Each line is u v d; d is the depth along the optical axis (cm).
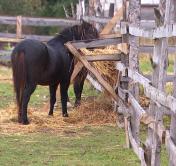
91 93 1894
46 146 1188
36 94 1947
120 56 1394
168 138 782
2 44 3186
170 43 1686
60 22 2584
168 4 798
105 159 1086
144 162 927
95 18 2091
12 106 1627
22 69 1356
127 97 1305
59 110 1636
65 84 1505
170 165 773
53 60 1431
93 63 1505
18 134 1298
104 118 1492
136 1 1304
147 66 2252
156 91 848
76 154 1123
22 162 1054
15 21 2597
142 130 1345
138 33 1091
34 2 4316
